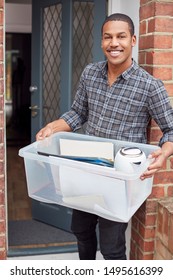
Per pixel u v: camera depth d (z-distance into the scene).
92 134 1.99
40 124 3.30
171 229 2.03
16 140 7.12
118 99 1.86
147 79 1.81
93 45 2.87
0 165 2.30
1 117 2.24
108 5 2.78
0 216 2.38
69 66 2.93
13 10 6.02
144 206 2.22
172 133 1.84
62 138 2.04
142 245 2.26
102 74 1.91
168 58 2.07
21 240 3.00
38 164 1.80
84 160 1.75
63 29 2.92
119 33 1.76
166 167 2.18
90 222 2.11
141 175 1.65
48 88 3.21
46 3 3.07
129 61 1.84
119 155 1.71
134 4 2.36
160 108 1.83
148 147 1.84
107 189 1.67
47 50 3.17
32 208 3.44
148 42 2.10
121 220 1.72
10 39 7.80
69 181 1.74
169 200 2.19
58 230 3.21
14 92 7.83
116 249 1.98
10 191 4.35
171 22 2.04
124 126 1.89
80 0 2.85
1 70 2.19
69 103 2.98
